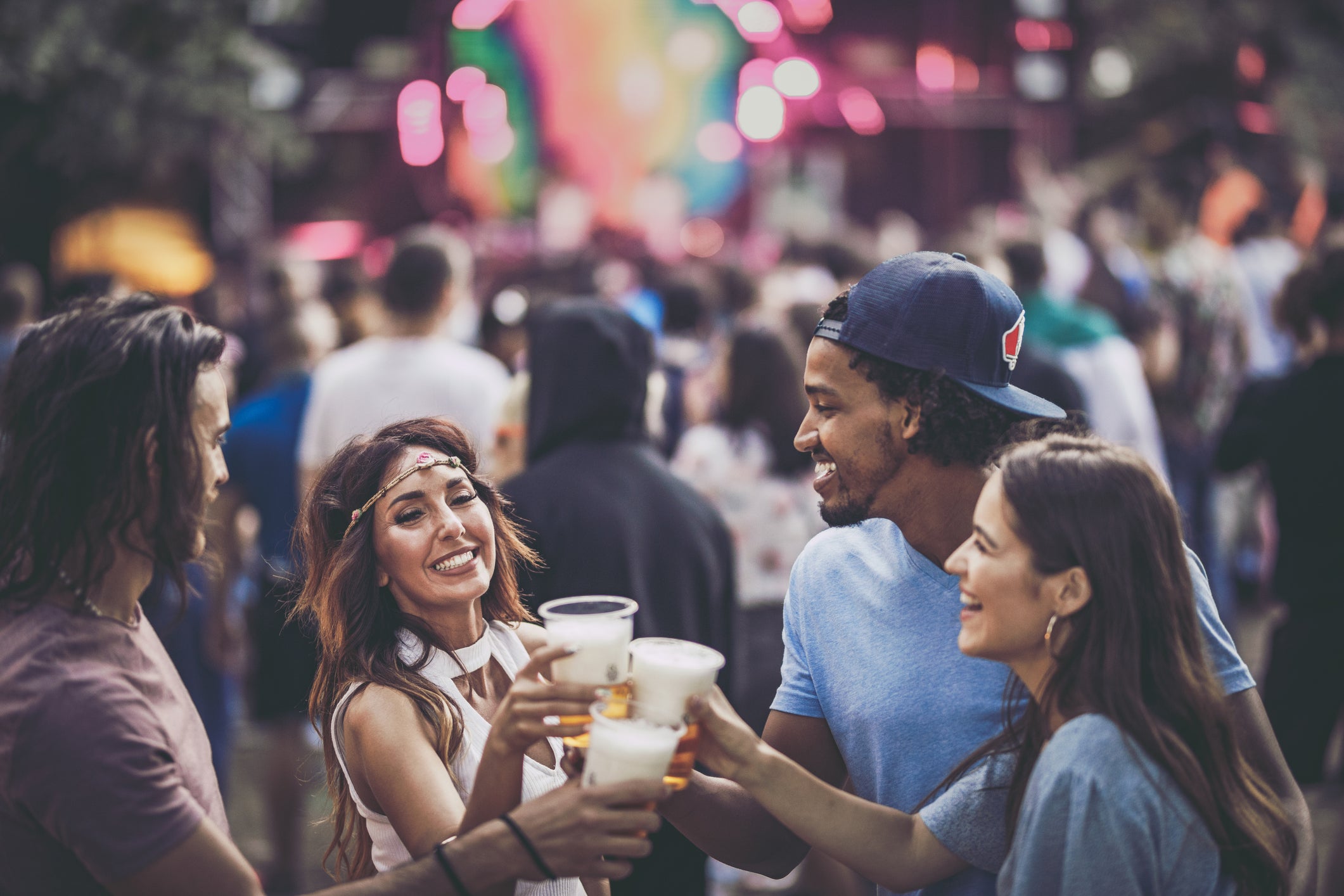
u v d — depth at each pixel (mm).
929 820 1800
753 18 15039
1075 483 1592
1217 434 5906
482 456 4145
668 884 2902
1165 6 12625
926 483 1854
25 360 1667
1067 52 14367
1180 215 6188
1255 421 4109
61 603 1647
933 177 15117
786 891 4246
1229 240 7066
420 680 2029
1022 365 4102
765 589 3871
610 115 15195
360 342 5359
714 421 5512
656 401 3822
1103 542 1571
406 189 14516
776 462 3904
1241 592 7176
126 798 1545
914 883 1800
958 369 1830
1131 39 12828
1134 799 1521
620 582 2969
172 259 10727
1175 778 1543
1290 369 4098
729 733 1739
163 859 1558
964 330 1822
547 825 1630
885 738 1896
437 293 4172
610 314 3172
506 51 14906
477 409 4164
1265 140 11977
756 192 15422
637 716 1715
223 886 1600
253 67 9633
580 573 2963
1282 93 11867
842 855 1777
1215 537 5953
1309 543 3945
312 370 4527
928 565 1922
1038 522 1590
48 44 8500
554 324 3154
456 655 2109
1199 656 1604
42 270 10148
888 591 1943
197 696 3805
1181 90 13039
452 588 2057
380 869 2027
